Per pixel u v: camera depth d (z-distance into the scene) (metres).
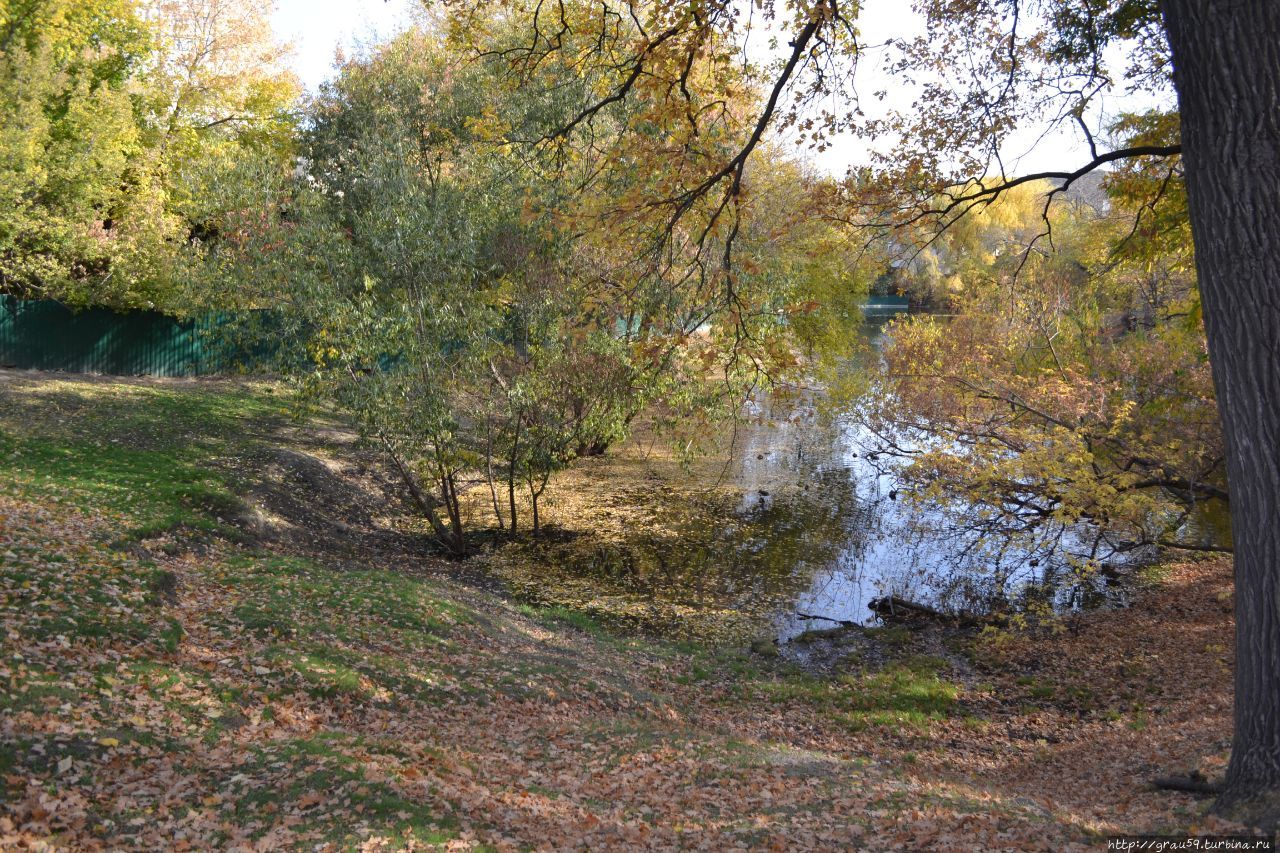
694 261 12.20
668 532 23.03
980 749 12.15
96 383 27.86
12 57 26.80
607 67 11.88
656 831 7.09
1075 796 9.05
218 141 39.34
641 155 11.11
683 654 15.59
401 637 12.81
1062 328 25.19
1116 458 18.34
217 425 25.88
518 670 12.60
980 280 30.91
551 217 11.74
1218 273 6.08
